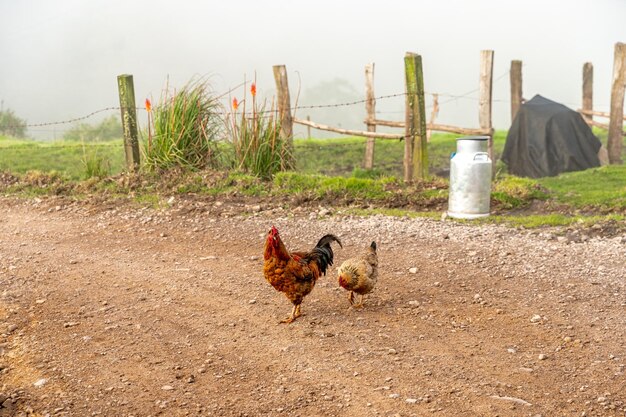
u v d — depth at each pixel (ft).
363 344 20.12
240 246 31.14
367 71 58.54
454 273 26.32
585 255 27.73
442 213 36.14
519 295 23.79
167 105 45.98
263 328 21.57
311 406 16.55
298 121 51.80
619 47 59.11
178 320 22.34
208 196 40.70
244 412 16.33
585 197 39.29
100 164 48.03
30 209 40.06
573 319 21.52
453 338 20.42
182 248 31.14
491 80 52.11
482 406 16.37
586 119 69.82
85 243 32.45
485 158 34.45
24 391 17.48
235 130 45.80
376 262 22.99
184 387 17.63
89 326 21.83
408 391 17.20
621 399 16.51
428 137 73.41
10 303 24.02
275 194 40.88
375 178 50.93
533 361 18.71
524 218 34.19
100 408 16.60
